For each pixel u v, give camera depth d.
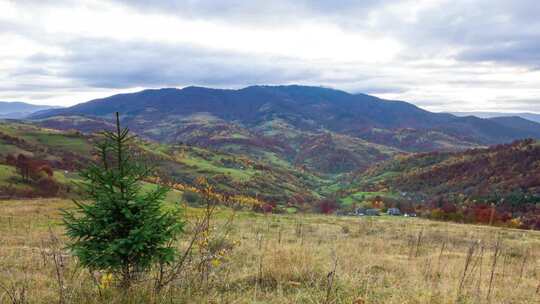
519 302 7.25
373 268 9.78
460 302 6.64
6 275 8.05
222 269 8.25
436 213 63.97
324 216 38.00
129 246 5.72
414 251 14.13
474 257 12.77
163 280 6.60
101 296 5.62
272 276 7.74
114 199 5.74
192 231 11.13
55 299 5.93
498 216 55.62
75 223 5.94
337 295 6.56
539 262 12.87
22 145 143.25
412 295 6.79
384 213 95.31
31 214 28.95
